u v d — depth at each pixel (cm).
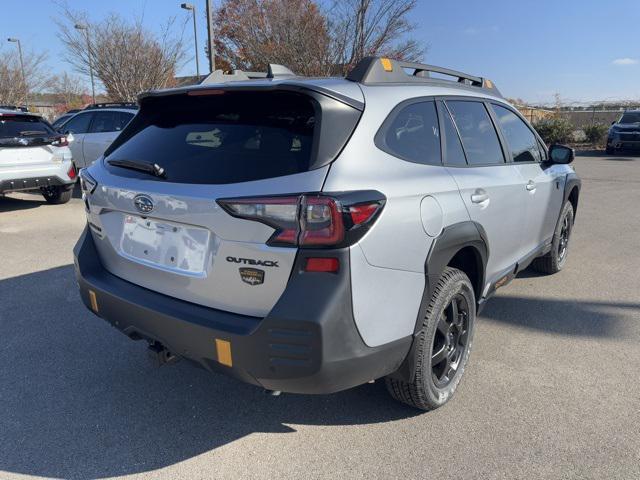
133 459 266
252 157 238
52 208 904
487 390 324
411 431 286
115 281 289
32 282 517
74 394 323
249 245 224
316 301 215
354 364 228
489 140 369
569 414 299
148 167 261
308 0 1639
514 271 404
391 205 239
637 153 2083
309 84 243
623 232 728
